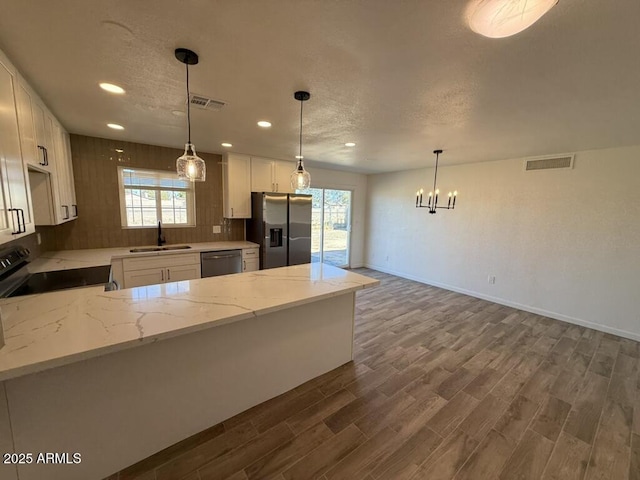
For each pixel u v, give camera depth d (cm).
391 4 113
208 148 404
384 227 645
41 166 214
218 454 169
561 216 384
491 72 167
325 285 225
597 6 110
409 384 240
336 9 117
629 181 331
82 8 117
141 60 161
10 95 157
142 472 157
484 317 393
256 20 125
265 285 223
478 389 235
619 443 183
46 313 157
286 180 493
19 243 254
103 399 150
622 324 342
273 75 177
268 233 437
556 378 252
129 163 378
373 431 188
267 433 185
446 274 526
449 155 416
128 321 149
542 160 396
